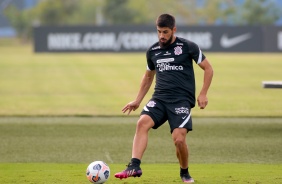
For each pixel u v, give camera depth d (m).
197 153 35.53
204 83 25.69
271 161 33.19
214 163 32.69
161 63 25.94
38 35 135.12
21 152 36.09
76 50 134.88
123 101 60.44
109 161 33.62
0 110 54.50
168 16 25.56
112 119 48.78
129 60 114.81
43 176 28.28
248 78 82.75
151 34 133.00
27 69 98.62
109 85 75.69
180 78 25.78
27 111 53.72
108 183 26.38
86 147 37.56
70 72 93.00
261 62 108.31
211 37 131.00
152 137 40.66
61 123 46.78
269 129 43.81
